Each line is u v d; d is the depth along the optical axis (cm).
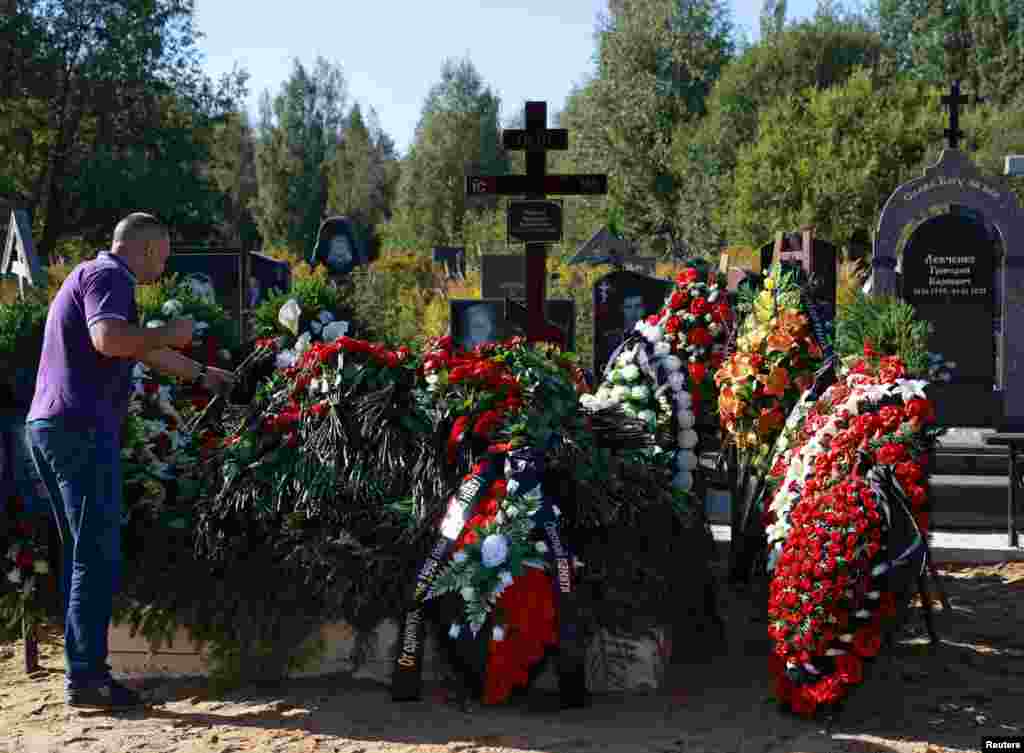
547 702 424
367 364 465
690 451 512
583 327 1578
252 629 444
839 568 393
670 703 427
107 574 422
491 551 411
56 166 3288
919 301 887
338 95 6775
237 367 533
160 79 3359
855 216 2889
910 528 410
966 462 797
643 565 452
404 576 438
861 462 418
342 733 390
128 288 422
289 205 6338
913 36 4431
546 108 819
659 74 4106
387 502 451
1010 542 678
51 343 422
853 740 383
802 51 3656
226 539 452
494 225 2966
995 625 538
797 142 3019
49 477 428
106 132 3334
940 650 497
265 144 6406
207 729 397
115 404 429
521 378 464
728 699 432
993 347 877
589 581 441
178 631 455
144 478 471
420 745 378
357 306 584
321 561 437
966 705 422
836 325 575
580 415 475
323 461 450
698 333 527
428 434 450
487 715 409
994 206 874
